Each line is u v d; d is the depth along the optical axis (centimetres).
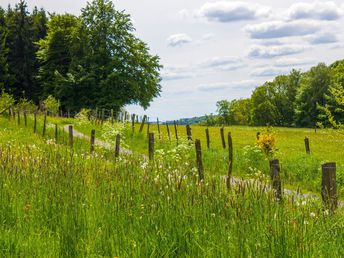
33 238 631
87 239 625
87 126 4112
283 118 13812
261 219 604
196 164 871
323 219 630
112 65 7106
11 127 3666
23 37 8644
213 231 593
